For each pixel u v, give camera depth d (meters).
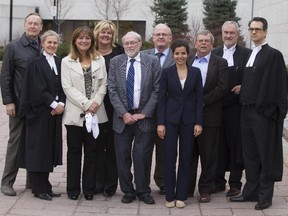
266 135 6.21
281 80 6.14
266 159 6.22
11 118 6.69
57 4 36.25
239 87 6.71
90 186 6.64
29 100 6.44
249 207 6.37
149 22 40.19
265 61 6.15
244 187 6.62
